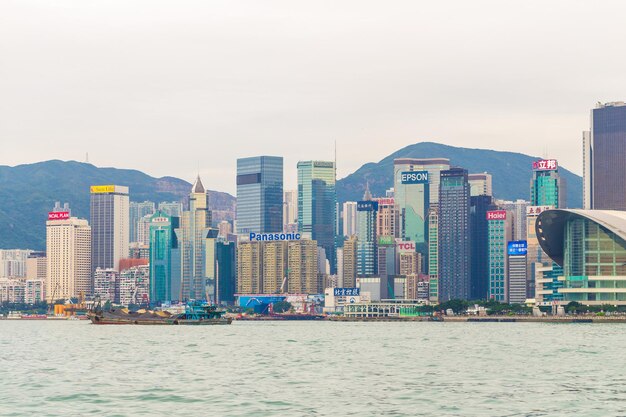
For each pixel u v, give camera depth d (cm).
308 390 14588
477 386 15075
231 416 11931
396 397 13638
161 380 16288
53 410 12481
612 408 12444
